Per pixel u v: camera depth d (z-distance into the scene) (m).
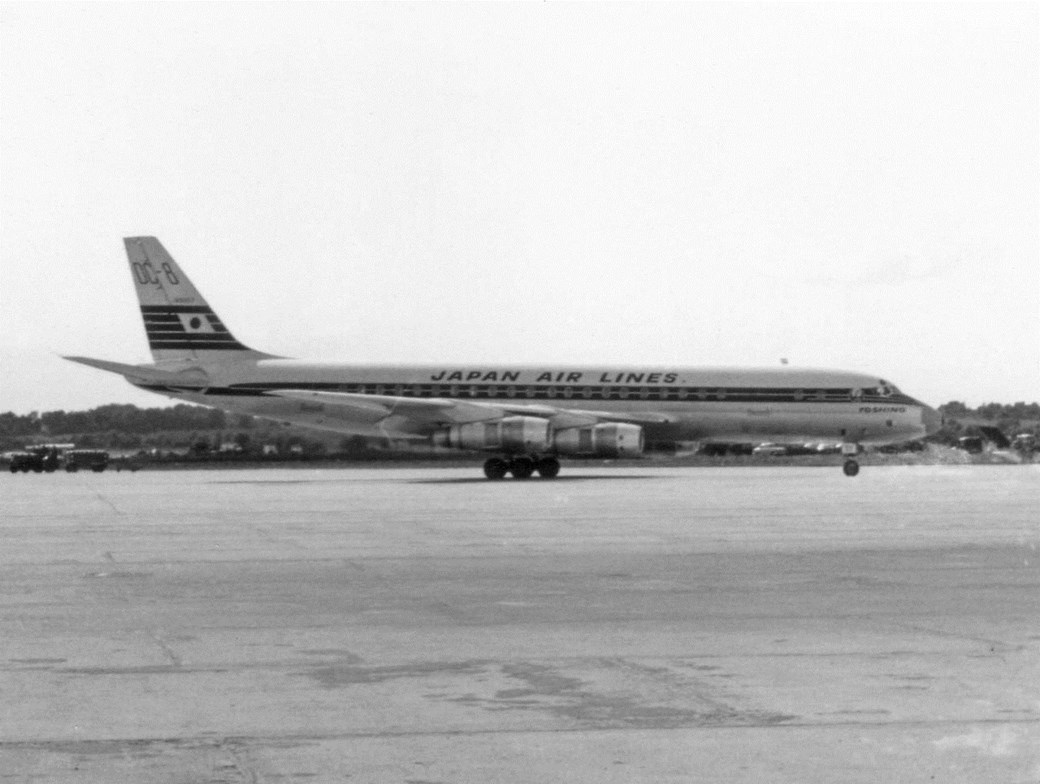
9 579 26.03
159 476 98.50
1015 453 134.12
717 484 71.50
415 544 33.44
